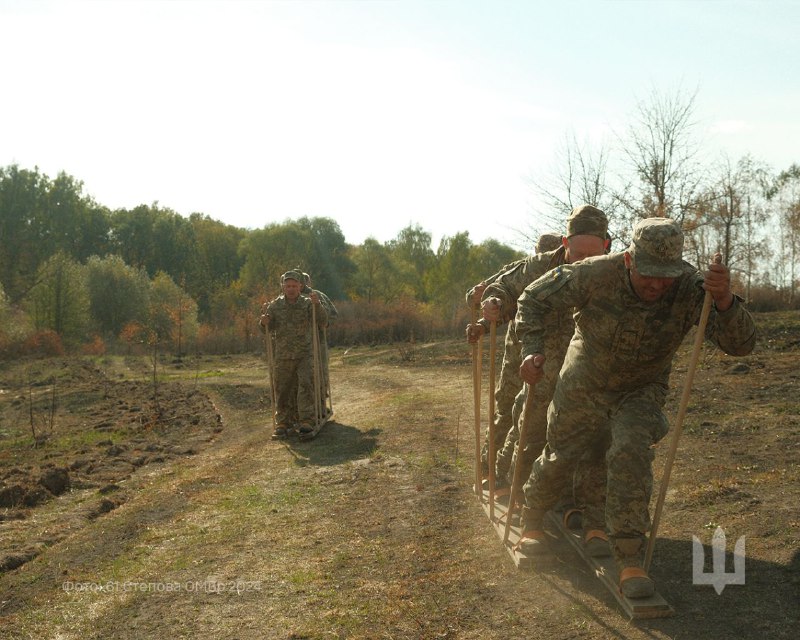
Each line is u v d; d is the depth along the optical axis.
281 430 9.92
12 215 64.38
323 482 7.05
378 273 62.59
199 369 24.81
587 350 3.82
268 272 54.16
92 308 51.69
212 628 3.93
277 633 3.79
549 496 4.18
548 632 3.43
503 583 4.07
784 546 3.99
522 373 3.78
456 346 24.11
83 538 5.84
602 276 3.63
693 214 20.67
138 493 7.32
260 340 33.59
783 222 28.70
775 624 3.20
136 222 84.06
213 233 84.69
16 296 61.25
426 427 9.46
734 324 3.41
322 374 10.74
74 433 11.50
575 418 3.94
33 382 20.19
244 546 5.30
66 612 4.34
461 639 3.48
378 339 32.28
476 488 5.64
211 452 9.48
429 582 4.24
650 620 3.39
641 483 3.58
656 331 3.59
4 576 5.06
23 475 8.05
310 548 5.11
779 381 9.70
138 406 14.44
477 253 51.38
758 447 6.29
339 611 3.97
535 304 3.82
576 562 4.22
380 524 5.51
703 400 8.83
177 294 54.28
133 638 3.91
